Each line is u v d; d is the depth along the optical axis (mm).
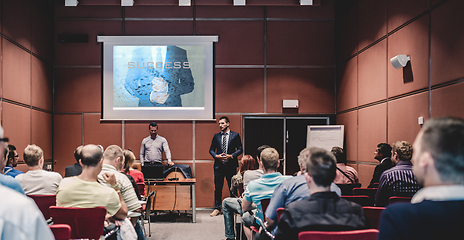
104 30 5980
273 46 6102
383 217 780
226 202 3607
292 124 6129
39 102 5355
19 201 702
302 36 6121
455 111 2975
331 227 1335
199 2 6012
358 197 2402
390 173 2514
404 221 733
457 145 727
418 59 3574
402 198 2223
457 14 2957
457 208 713
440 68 3199
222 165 5270
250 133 6074
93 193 2027
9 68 4414
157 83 5992
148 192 4512
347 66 5590
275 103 6078
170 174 5582
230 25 6082
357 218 1363
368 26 4812
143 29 6012
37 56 5293
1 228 657
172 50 6016
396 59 3738
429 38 3383
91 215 1916
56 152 5875
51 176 2727
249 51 6082
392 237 743
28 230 685
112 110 5953
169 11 6039
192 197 4852
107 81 5961
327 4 6145
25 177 2686
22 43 4793
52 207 1915
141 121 5969
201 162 5973
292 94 6094
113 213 2072
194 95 6016
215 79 6051
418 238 715
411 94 3715
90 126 5926
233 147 5320
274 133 6102
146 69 5988
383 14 4371
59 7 5945
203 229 4328
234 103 6039
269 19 6113
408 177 2457
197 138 5988
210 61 6043
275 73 6090
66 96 5922
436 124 774
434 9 3301
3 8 4285
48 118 5711
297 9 6129
